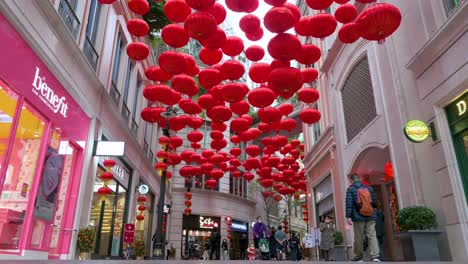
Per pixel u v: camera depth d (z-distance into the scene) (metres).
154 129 20.91
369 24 4.77
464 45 6.73
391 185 12.72
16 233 6.90
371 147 11.28
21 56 6.61
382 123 10.50
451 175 7.14
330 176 16.77
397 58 9.55
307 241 14.44
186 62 6.18
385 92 10.28
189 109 8.90
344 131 14.16
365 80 12.23
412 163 8.70
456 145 7.26
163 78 7.67
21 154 7.07
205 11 5.19
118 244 13.52
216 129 10.62
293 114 23.77
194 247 26.11
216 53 6.72
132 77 15.52
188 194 24.02
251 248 18.55
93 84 10.27
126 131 13.78
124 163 14.16
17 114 6.66
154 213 21.34
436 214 7.61
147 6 6.63
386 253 12.35
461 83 6.79
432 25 7.89
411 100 8.81
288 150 15.36
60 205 8.77
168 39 5.86
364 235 6.95
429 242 7.05
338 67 14.76
